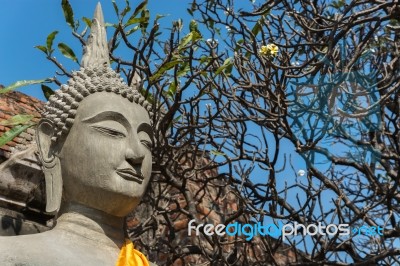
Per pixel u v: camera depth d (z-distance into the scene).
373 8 9.18
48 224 6.40
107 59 5.58
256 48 9.55
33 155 6.25
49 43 7.96
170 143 9.95
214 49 9.60
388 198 9.94
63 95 5.14
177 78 8.44
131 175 4.91
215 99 9.37
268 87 9.48
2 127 7.62
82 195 4.88
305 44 9.27
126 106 5.09
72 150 4.94
